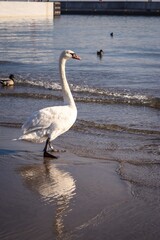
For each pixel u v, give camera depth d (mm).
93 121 14133
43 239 6379
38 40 51125
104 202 7699
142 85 21109
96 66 28734
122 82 21984
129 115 15164
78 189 8281
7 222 6867
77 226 6789
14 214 7148
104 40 53656
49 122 9969
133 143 11766
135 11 150250
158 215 7234
